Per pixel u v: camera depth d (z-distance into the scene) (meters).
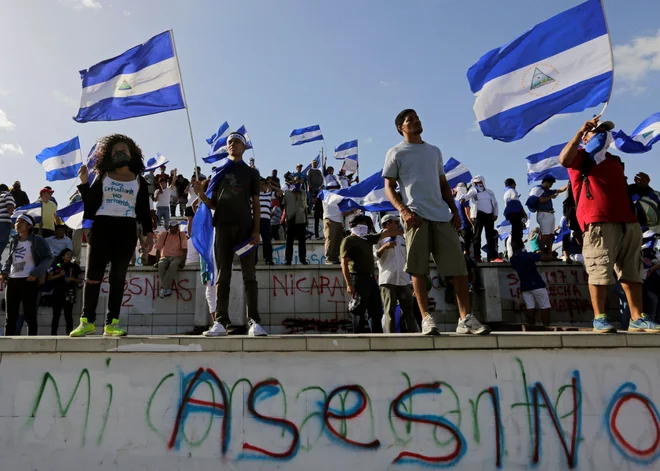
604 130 5.93
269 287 10.88
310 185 18.95
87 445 4.88
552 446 5.00
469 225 12.15
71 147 14.85
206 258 6.70
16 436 4.88
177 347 5.05
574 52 6.38
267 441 4.91
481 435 5.00
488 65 6.65
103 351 5.03
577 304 10.98
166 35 7.62
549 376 5.15
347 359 5.11
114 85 7.57
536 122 6.40
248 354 5.08
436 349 5.15
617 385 5.15
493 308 10.73
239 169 6.34
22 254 8.09
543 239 11.56
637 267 5.71
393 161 5.83
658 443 5.04
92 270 5.76
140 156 6.22
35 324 8.05
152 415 4.93
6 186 14.84
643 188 6.55
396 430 4.98
